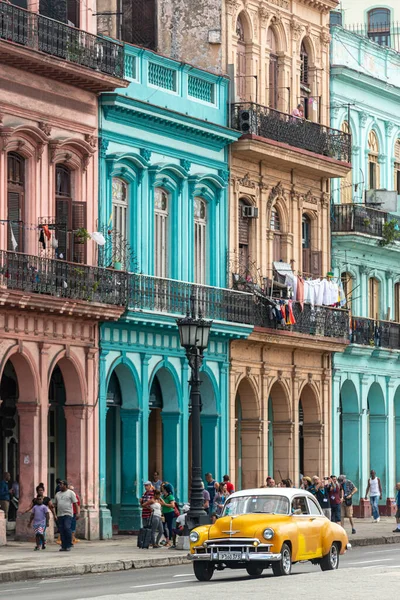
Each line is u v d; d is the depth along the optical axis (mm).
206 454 79812
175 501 72688
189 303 75938
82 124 70500
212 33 82188
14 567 53938
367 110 97875
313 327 86688
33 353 66875
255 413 83688
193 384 63656
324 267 91062
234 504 51281
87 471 70000
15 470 69938
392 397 99250
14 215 66812
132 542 68312
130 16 83375
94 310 69000
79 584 49531
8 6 64750
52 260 66688
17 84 66375
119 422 75000
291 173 87562
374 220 94812
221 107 81562
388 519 94500
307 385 88812
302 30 89938
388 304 99688
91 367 70562
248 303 80750
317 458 90062
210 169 80375
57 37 67438
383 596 35562
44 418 67375
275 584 39469
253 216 83312
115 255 72062
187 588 38969
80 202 69750
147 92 75062
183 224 78188
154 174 75625
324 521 51969
